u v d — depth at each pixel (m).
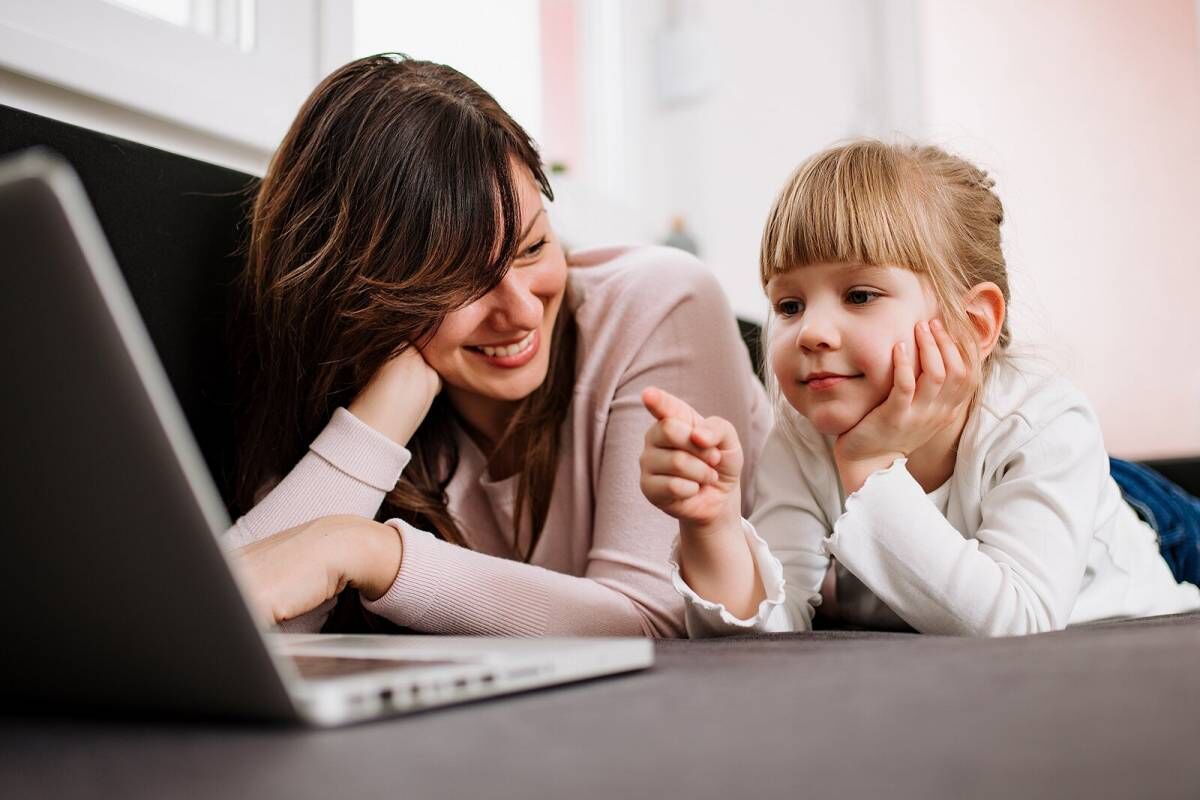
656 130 2.83
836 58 2.70
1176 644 0.48
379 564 0.80
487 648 0.52
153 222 1.05
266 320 1.05
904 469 0.86
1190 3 2.43
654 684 0.46
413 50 1.99
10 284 0.32
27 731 0.40
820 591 1.08
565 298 1.17
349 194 0.97
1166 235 2.45
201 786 0.29
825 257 0.90
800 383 0.92
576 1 2.65
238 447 1.11
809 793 0.27
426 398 1.03
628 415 1.07
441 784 0.29
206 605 0.35
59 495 0.35
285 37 1.52
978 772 0.28
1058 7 2.54
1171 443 2.45
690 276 1.14
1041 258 2.55
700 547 0.81
